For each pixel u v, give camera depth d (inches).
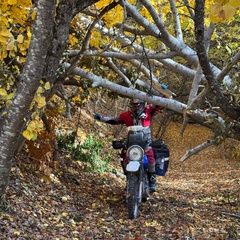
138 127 264.5
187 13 289.7
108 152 595.5
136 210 255.4
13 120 133.3
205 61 141.1
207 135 1075.9
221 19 80.3
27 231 189.5
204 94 163.0
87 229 216.5
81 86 276.8
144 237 211.0
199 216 271.1
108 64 263.7
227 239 205.0
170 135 1065.5
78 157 400.8
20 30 155.7
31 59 128.0
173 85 507.2
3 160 138.5
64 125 522.6
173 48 212.5
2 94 136.3
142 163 259.4
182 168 765.9
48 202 247.8
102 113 818.8
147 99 197.8
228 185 447.2
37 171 266.1
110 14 227.6
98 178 377.7
